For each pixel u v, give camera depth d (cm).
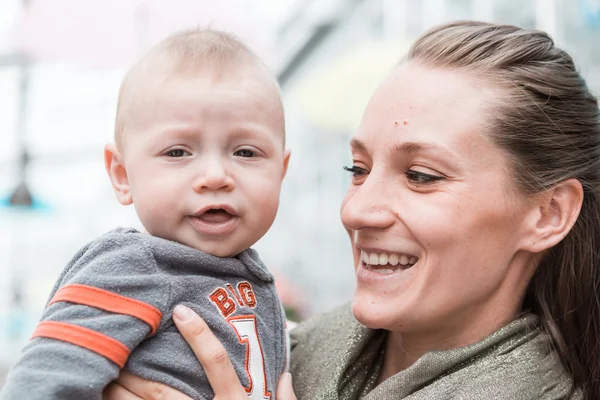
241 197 116
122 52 395
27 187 555
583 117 127
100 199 709
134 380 106
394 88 124
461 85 119
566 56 131
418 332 125
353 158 131
